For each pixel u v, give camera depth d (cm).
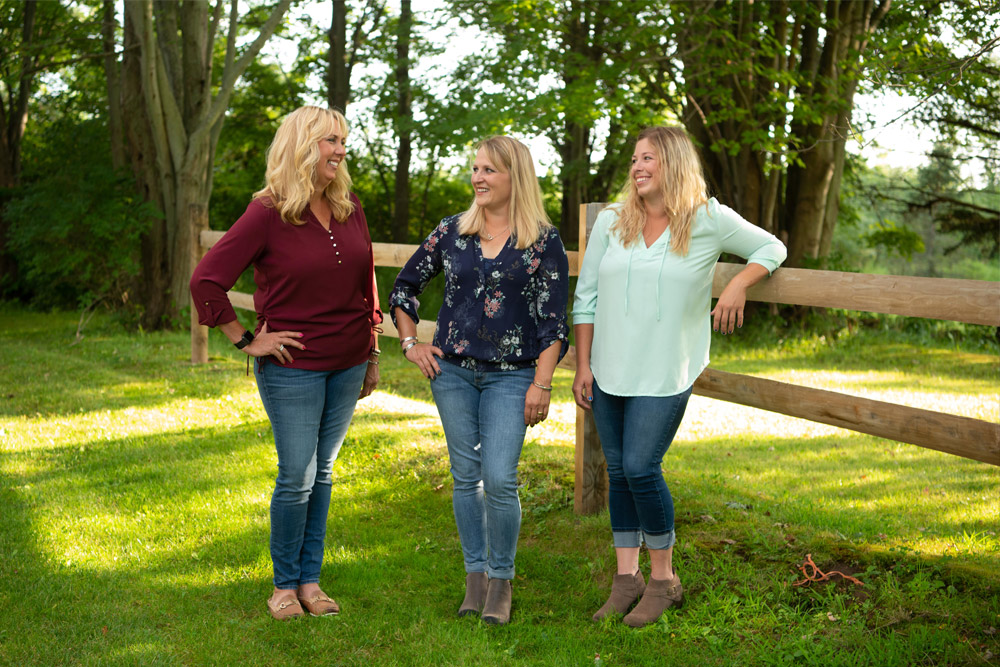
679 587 286
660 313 266
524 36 1250
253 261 273
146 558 337
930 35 777
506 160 274
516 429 278
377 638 271
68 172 1194
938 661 240
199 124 1116
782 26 1264
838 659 245
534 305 280
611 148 1692
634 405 271
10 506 400
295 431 278
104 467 473
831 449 590
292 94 1969
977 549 325
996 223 1741
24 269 1542
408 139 1842
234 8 1112
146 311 1144
